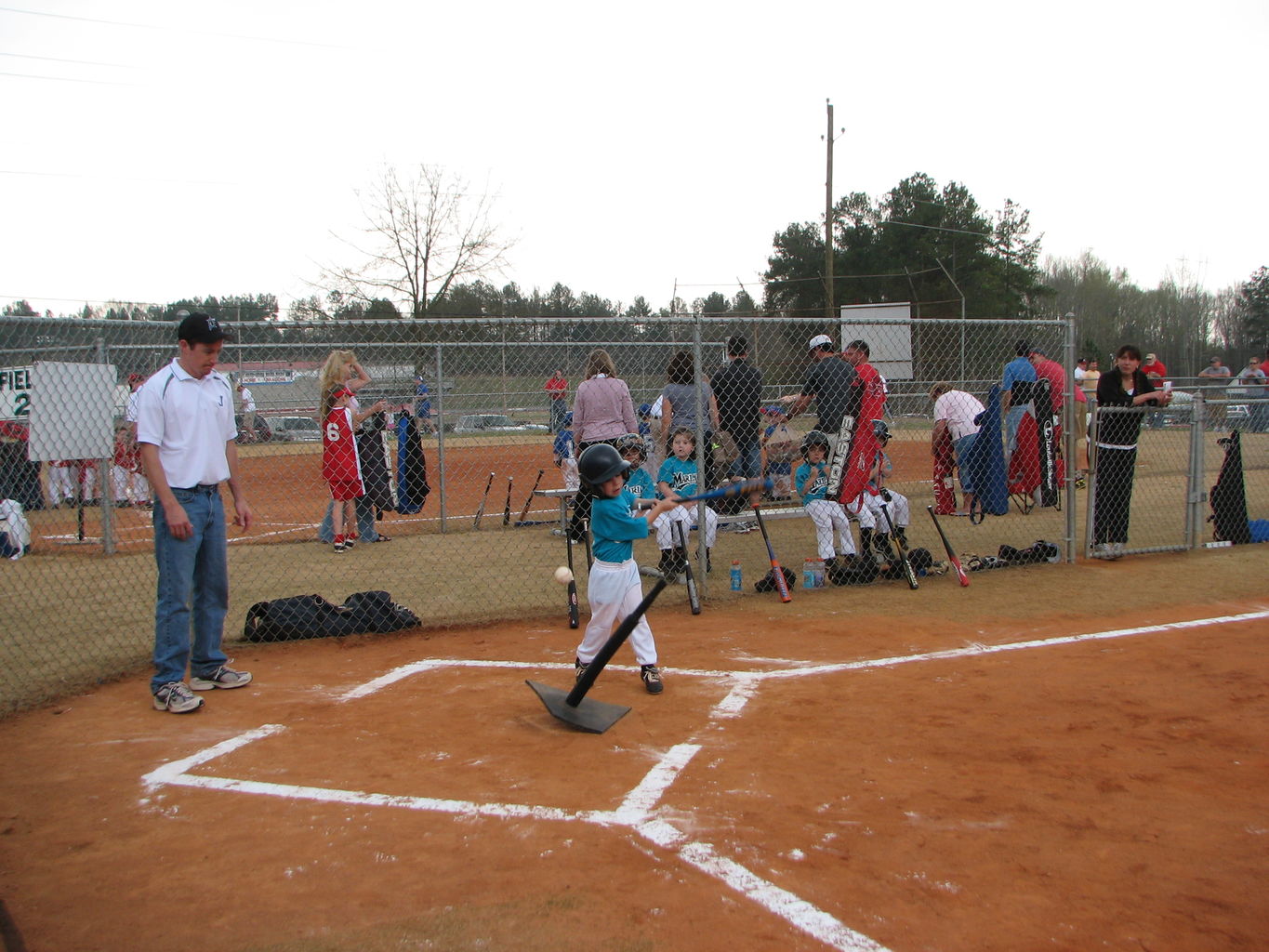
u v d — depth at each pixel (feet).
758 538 31.48
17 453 32.42
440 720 14.78
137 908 9.27
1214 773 12.17
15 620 21.53
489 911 9.03
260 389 44.11
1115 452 26.91
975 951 8.25
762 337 46.09
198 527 15.85
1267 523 30.32
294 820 11.21
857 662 17.56
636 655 16.12
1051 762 12.58
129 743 13.97
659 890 9.37
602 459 15.05
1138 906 8.96
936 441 34.94
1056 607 21.70
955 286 117.91
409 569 27.27
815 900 9.13
